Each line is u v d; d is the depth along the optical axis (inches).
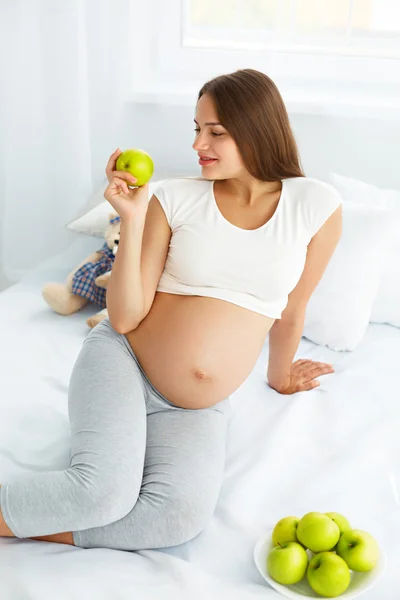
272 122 64.1
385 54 105.3
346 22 105.0
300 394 76.8
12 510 54.7
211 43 108.7
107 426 58.9
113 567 53.6
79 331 90.2
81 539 56.9
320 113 104.4
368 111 103.2
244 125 62.9
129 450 58.0
